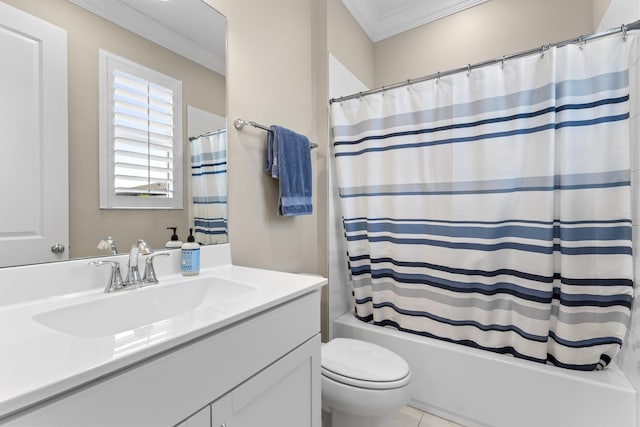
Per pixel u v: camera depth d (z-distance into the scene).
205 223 1.21
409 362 1.57
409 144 1.64
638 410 1.08
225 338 0.66
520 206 1.34
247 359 0.72
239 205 1.34
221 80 1.27
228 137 1.29
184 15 1.14
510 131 1.36
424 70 2.33
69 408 0.43
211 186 1.23
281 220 1.59
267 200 1.49
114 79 0.95
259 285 0.93
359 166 1.80
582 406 1.17
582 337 1.22
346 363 1.23
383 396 1.09
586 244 1.21
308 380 0.93
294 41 1.70
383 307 1.77
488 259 1.41
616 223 1.16
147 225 1.03
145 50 1.03
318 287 0.97
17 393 0.38
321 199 1.88
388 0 2.23
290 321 0.86
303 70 1.77
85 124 0.88
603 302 1.19
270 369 0.78
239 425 0.69
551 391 1.23
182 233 1.13
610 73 1.17
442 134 1.54
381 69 2.51
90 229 0.89
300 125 1.74
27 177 0.77
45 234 0.80
